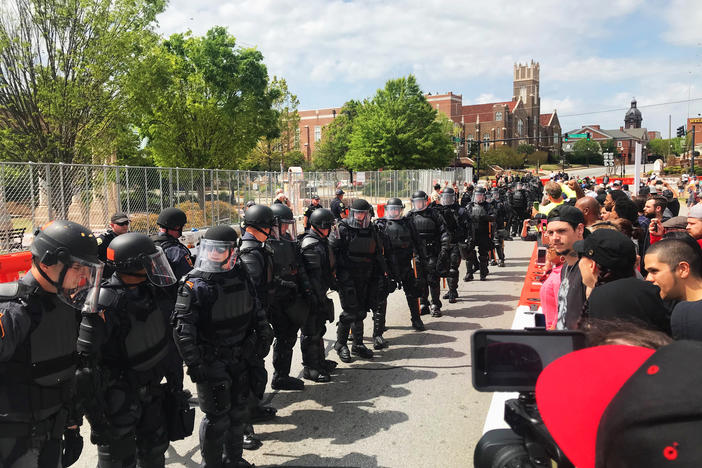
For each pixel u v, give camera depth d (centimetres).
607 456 66
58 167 1156
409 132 4975
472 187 1509
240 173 1948
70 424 255
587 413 82
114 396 280
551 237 330
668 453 56
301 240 514
